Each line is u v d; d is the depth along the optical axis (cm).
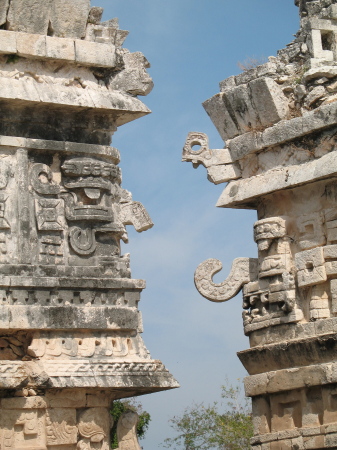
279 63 1747
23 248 1398
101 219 1452
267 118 1714
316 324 1620
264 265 1698
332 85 1684
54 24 1462
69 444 1388
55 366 1377
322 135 1639
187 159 1798
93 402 1411
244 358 1733
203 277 1784
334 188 1628
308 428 1606
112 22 1516
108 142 1493
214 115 1803
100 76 1496
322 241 1641
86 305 1420
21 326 1364
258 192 1714
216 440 2670
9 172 1416
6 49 1416
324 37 1747
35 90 1427
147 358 1456
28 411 1369
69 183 1450
